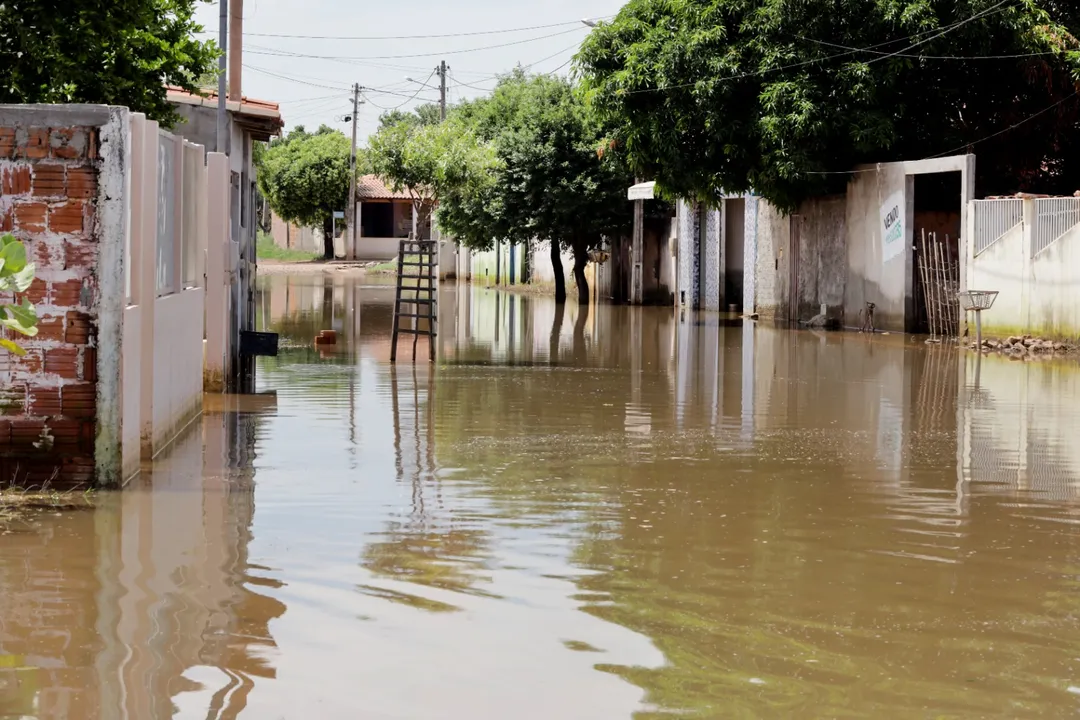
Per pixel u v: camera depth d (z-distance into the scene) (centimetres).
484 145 4262
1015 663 520
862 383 1631
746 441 1117
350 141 7288
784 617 580
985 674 506
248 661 507
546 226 3872
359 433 1143
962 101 2767
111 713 450
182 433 1125
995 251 2380
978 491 890
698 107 2695
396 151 4316
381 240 7219
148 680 484
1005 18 2503
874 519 794
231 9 1792
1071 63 2578
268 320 2789
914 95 2741
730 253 3491
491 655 519
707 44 2669
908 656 527
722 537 739
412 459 1003
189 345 1184
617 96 2770
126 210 857
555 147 3825
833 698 477
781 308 3108
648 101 2773
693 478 932
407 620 565
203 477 909
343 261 6919
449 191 4262
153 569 646
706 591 621
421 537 728
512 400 1411
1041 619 583
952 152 2727
